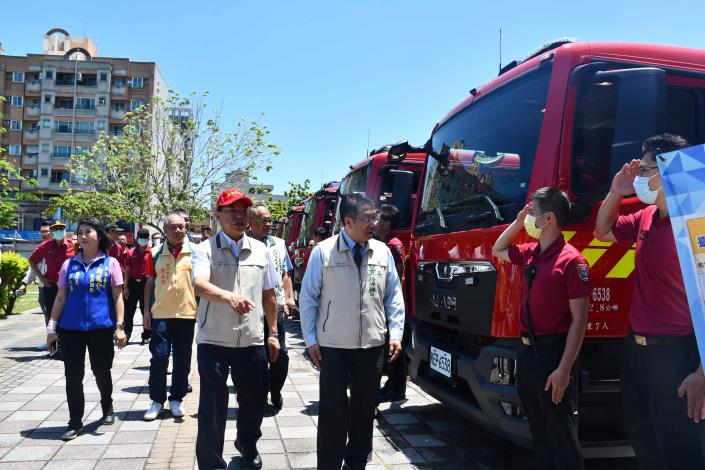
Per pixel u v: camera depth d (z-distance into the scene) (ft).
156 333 17.39
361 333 11.80
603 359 11.57
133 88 193.06
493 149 13.94
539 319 10.20
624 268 11.54
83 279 15.37
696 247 7.09
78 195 91.45
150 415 16.69
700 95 12.66
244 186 89.51
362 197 12.00
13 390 19.93
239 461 13.55
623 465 13.65
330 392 11.62
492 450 14.58
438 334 15.35
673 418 8.55
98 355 15.64
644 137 10.18
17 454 13.67
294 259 47.52
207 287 11.81
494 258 12.35
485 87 15.40
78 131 188.96
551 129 11.94
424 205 17.30
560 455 10.05
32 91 188.03
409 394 20.79
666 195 7.40
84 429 15.71
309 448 14.46
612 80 11.28
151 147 87.71
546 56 12.85
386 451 14.47
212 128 84.99
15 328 36.47
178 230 17.71
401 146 20.58
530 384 10.30
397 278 12.67
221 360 12.28
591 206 11.44
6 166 53.11
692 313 7.09
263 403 12.85
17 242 91.35
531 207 10.43
